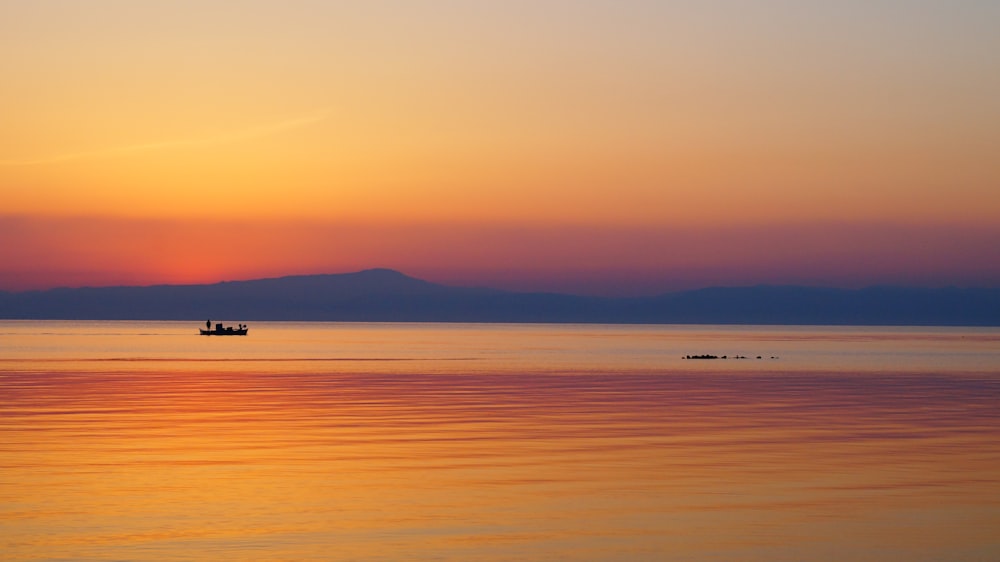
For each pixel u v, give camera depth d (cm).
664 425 4022
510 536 2086
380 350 13888
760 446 3362
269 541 2039
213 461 3006
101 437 3578
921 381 7181
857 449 3288
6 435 3619
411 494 2503
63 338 19638
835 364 10038
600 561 1909
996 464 2962
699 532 2120
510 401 5228
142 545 2002
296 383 6712
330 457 3098
